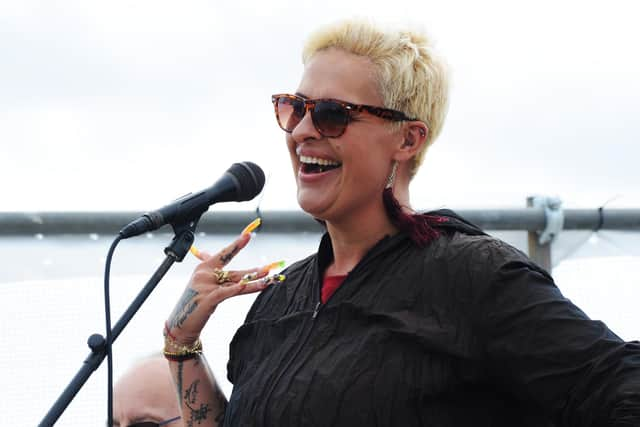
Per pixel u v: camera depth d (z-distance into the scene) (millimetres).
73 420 10820
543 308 5836
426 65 6691
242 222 11172
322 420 5930
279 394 6168
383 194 6668
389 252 6547
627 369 5477
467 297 6039
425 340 5949
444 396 5938
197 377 7504
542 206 11461
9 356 10797
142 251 11148
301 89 6715
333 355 6184
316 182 6605
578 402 5559
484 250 6191
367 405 5883
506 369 5867
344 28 6730
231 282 7098
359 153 6484
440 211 6883
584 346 5660
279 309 7113
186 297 7199
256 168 7410
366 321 6262
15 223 10781
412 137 6734
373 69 6570
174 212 6945
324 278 6961
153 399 9477
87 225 10922
